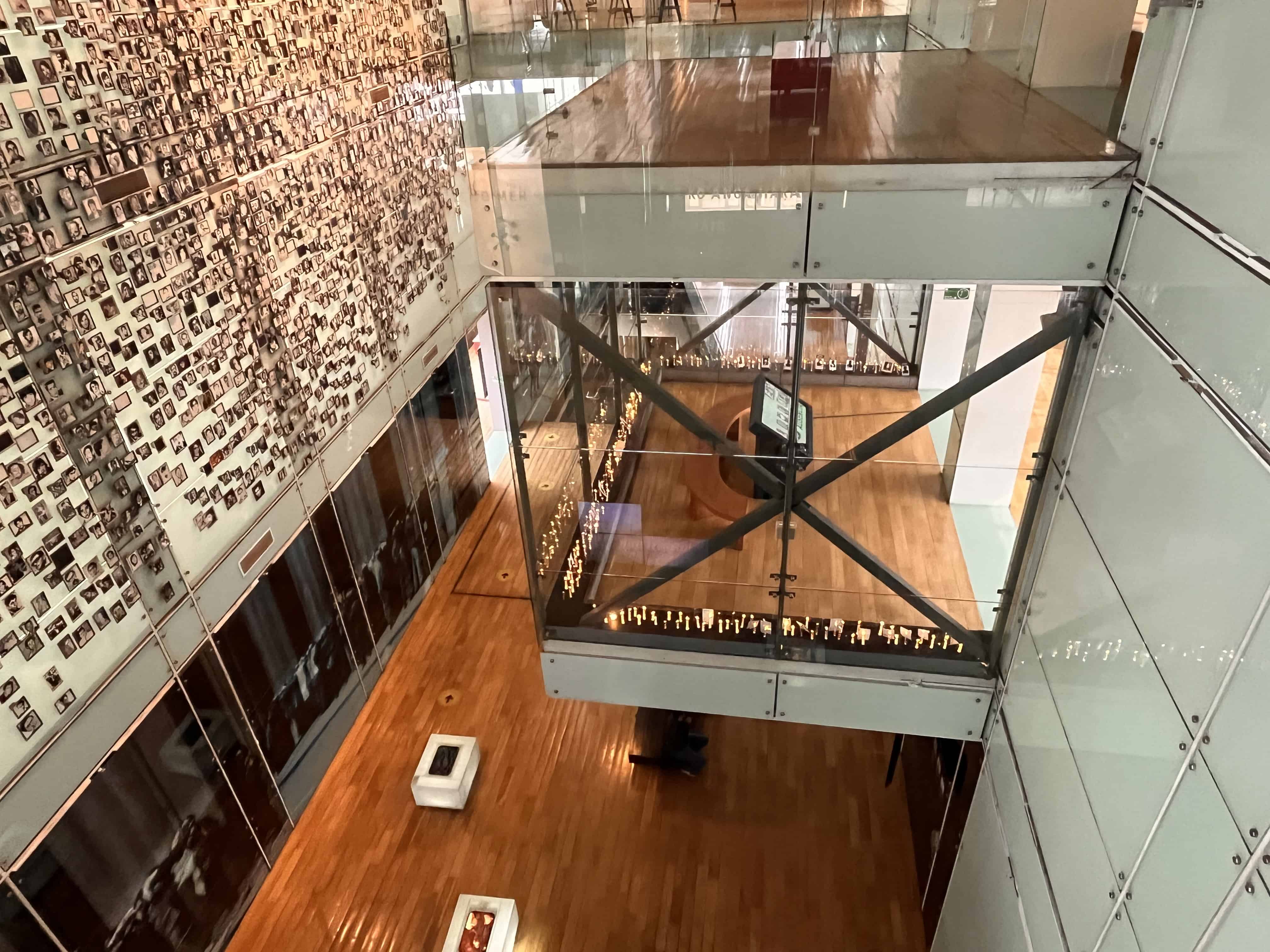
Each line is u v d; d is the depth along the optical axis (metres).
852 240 3.41
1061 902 3.07
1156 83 2.77
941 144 3.34
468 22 5.18
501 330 4.17
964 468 3.95
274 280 5.36
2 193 3.34
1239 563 2.08
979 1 4.97
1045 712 3.44
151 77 4.18
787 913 5.73
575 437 5.09
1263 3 2.12
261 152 5.16
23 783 3.42
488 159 3.68
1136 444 2.77
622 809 6.57
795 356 4.16
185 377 4.46
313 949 5.60
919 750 5.98
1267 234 2.07
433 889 5.98
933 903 5.32
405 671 7.75
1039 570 3.69
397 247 7.28
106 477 3.88
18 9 3.40
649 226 3.61
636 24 5.17
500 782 6.79
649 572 4.91
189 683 4.55
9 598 3.35
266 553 5.38
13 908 3.39
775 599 4.66
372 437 7.01
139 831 4.15
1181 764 2.30
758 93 4.74
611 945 5.60
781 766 6.88
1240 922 1.96
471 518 9.79
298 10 5.55
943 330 3.69
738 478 4.67
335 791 6.68
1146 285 2.79
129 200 4.03
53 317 3.58
